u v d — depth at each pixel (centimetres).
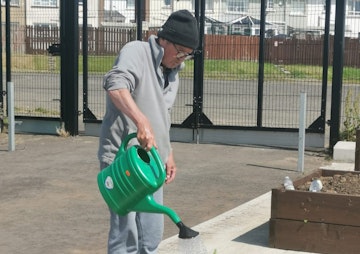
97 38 1234
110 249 399
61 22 1198
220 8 1216
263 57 1117
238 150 1097
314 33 1161
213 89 1544
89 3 1287
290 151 1091
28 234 605
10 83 1066
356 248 511
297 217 529
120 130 386
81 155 1035
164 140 394
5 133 1254
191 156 1036
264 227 608
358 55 1322
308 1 1160
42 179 852
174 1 1271
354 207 509
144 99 381
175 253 528
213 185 828
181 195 771
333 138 1061
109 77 365
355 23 1277
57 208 703
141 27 1189
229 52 1218
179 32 374
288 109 1441
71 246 570
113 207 346
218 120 1381
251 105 1583
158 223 407
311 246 527
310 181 620
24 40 1289
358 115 1106
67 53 1209
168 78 400
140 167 335
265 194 762
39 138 1202
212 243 555
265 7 1110
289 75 1184
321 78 1163
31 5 1265
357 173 641
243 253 527
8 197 751
